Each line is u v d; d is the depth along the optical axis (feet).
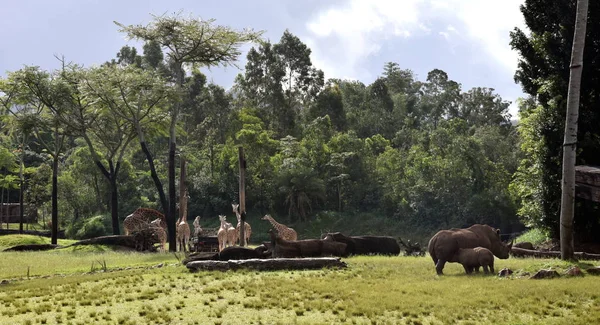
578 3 58.34
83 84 133.80
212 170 238.89
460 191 195.11
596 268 50.70
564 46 90.99
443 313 37.70
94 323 38.70
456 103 329.93
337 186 225.15
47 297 48.37
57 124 145.79
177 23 127.65
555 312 37.37
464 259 53.83
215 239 108.68
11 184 214.28
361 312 38.99
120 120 155.63
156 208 222.28
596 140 85.81
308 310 40.63
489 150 227.81
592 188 60.64
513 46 95.66
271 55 290.15
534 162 101.55
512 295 41.47
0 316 41.73
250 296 45.73
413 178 211.20
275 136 268.82
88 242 117.70
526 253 74.43
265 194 225.35
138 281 55.16
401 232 200.23
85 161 215.10
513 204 183.83
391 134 298.97
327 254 71.61
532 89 97.35
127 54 309.22
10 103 156.76
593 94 88.74
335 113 285.02
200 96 276.41
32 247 118.52
